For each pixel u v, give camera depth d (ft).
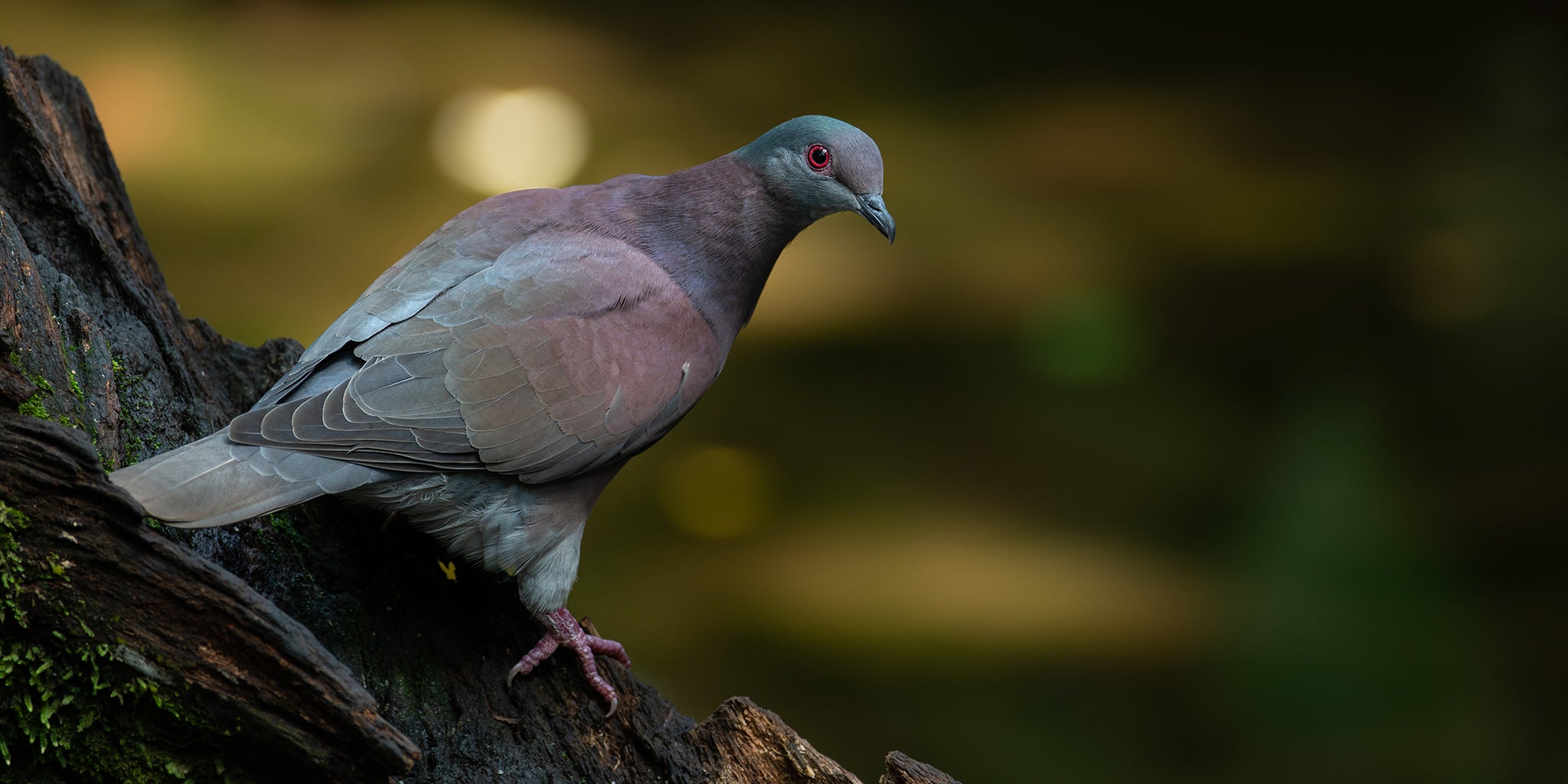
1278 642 34.73
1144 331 48.44
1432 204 55.98
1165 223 55.72
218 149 51.93
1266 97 66.28
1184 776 30.22
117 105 53.98
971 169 59.00
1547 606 35.60
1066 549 38.70
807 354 47.52
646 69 65.05
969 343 48.32
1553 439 43.52
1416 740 32.91
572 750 16.40
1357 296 50.65
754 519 39.37
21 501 12.10
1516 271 51.13
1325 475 40.78
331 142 54.19
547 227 17.78
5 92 15.94
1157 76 68.80
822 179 19.12
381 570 16.56
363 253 46.24
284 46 61.46
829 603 35.70
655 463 41.73
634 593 35.76
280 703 12.65
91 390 14.85
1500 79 66.18
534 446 16.14
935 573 37.01
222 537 15.44
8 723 12.62
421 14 65.82
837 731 30.89
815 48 69.62
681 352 17.65
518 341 16.20
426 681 16.01
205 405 17.20
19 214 16.22
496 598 17.40
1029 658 34.04
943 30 72.18
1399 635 35.22
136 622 12.48
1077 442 43.68
